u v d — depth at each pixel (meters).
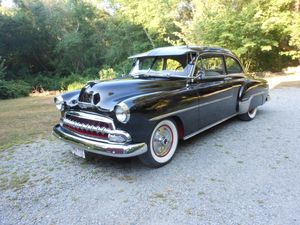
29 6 22.55
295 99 7.86
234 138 4.62
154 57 4.58
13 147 4.62
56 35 23.56
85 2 23.27
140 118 3.15
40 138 5.10
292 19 13.94
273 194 2.82
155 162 3.50
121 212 2.64
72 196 2.97
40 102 10.91
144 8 19.59
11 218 2.63
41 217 2.62
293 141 4.37
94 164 3.78
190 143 4.44
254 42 13.76
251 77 5.73
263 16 14.19
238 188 2.97
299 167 3.43
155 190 3.02
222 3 16.19
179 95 3.69
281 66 16.41
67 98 3.85
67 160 3.96
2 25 20.86
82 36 22.72
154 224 2.44
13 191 3.12
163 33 19.30
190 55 4.21
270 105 7.18
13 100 13.01
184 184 3.11
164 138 3.59
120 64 19.97
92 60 23.81
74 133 3.61
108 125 3.20
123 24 21.16
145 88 3.60
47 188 3.16
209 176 3.27
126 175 3.41
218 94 4.51
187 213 2.57
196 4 16.89
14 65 22.92
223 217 2.49
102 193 3.01
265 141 4.41
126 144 3.12
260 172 3.32
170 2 19.19
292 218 2.43
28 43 22.50
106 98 3.30
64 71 23.84
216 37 13.82
